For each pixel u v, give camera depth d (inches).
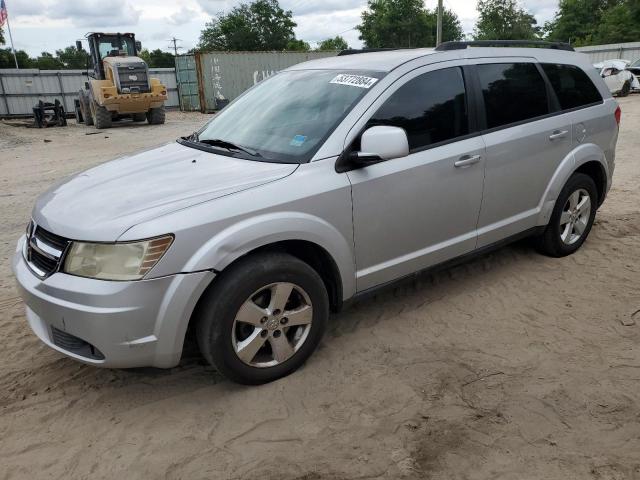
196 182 120.4
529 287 169.9
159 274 104.6
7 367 134.0
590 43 2373.3
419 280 177.5
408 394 119.2
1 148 577.6
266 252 118.6
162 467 100.7
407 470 97.9
